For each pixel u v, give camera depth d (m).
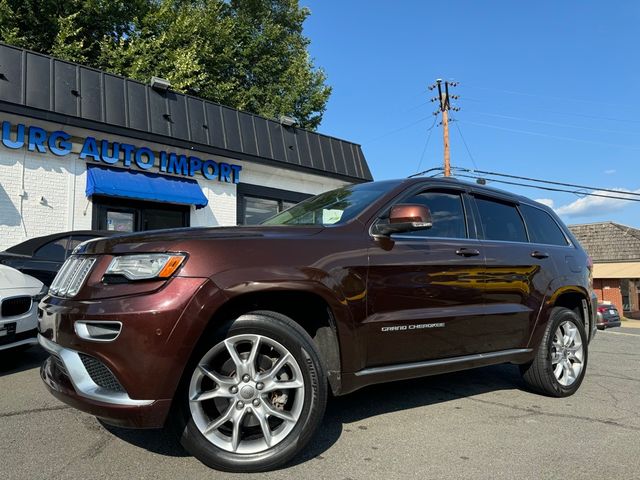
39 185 9.47
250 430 2.94
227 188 12.27
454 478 2.81
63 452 3.03
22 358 5.68
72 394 2.68
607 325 20.28
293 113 20.64
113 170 10.30
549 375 4.49
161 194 10.49
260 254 2.89
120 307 2.61
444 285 3.67
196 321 2.63
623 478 2.88
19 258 6.67
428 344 3.55
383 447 3.24
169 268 2.67
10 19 13.66
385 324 3.29
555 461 3.10
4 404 3.98
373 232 3.43
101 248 2.87
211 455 2.74
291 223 3.86
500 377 5.42
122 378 2.56
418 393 4.62
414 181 3.92
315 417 2.88
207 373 2.77
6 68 8.92
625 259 34.00
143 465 2.86
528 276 4.37
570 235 5.32
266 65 20.55
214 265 2.74
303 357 2.88
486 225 4.29
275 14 22.11
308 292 2.95
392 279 3.37
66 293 2.91
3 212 9.04
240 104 18.33
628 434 3.64
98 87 10.05
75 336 2.67
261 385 2.83
